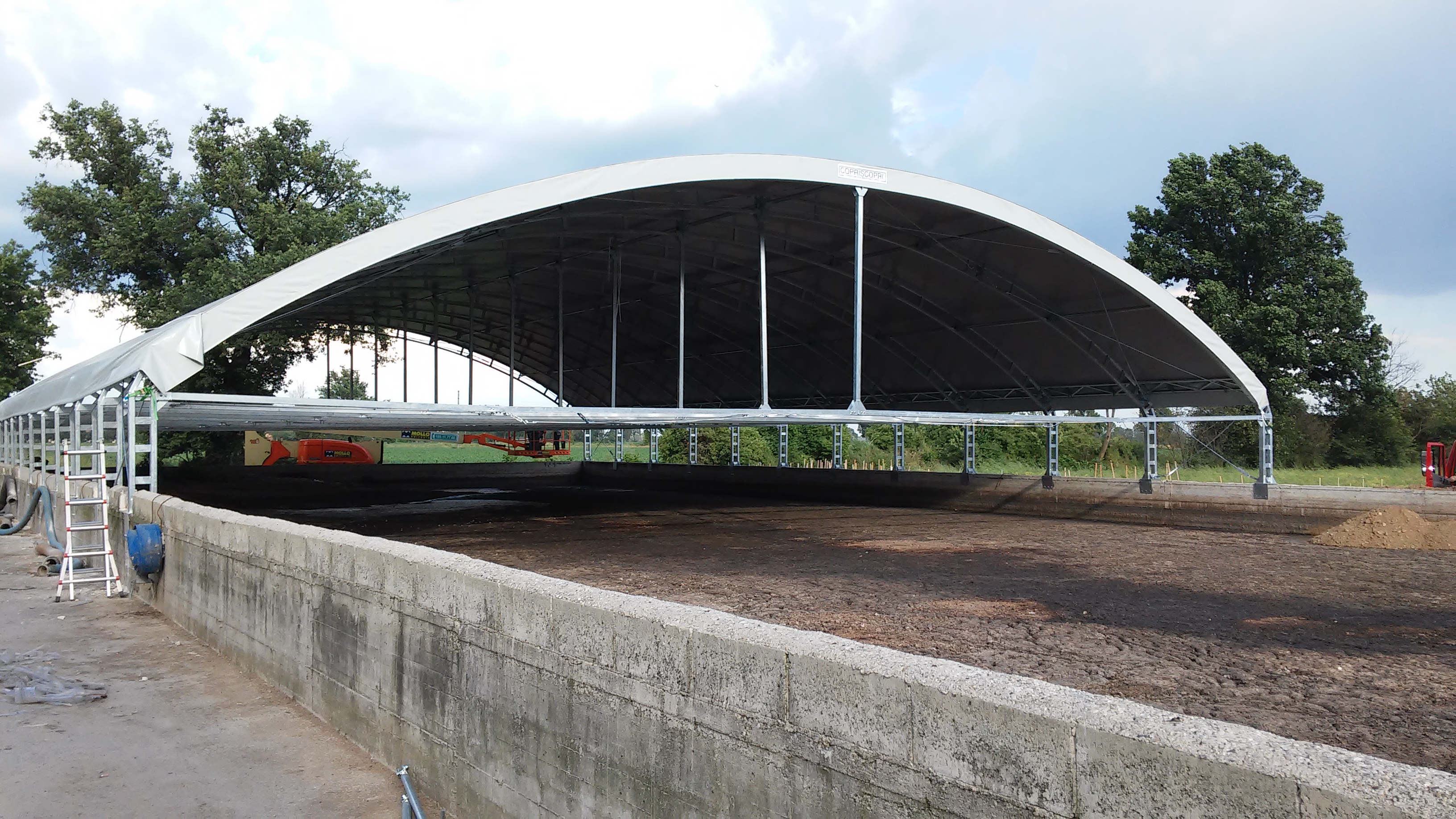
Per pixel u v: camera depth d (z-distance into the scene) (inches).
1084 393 951.6
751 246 843.4
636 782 135.0
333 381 1449.3
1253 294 1417.3
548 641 154.7
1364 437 1499.8
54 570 472.7
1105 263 730.2
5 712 247.8
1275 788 72.1
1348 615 367.9
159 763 213.0
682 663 127.8
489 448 1959.9
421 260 630.5
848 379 1170.0
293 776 204.8
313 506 927.0
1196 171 1460.4
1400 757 198.4
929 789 96.8
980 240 769.6
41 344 1598.2
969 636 321.7
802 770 110.5
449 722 183.2
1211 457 1544.0
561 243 800.9
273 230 1223.5
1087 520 818.2
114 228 1217.4
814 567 498.0
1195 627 341.4
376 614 212.7
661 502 1016.2
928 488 961.5
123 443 492.7
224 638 305.0
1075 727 85.0
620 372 1392.7
